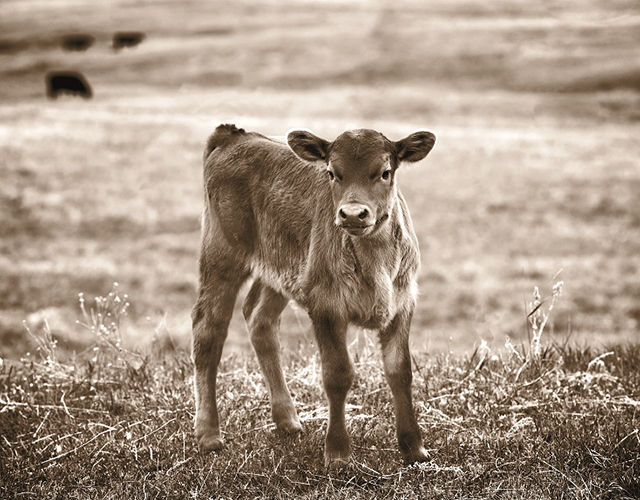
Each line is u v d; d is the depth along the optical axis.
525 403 10.75
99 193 42.12
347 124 52.53
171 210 41.09
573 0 119.25
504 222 41.00
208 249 11.72
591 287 34.44
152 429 10.54
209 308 11.51
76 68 98.38
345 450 9.52
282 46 100.69
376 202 9.60
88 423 10.79
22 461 9.77
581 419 10.27
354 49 97.12
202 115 58.91
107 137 48.97
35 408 11.29
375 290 9.77
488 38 97.50
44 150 46.03
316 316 10.02
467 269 36.53
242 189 11.60
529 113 64.25
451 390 11.40
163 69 94.50
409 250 10.05
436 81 81.94
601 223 41.00
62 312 30.62
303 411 11.27
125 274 34.72
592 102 67.38
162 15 132.38
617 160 48.28
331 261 9.89
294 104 66.19
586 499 8.15
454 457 9.38
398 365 9.84
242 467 9.34
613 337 29.38
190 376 12.55
